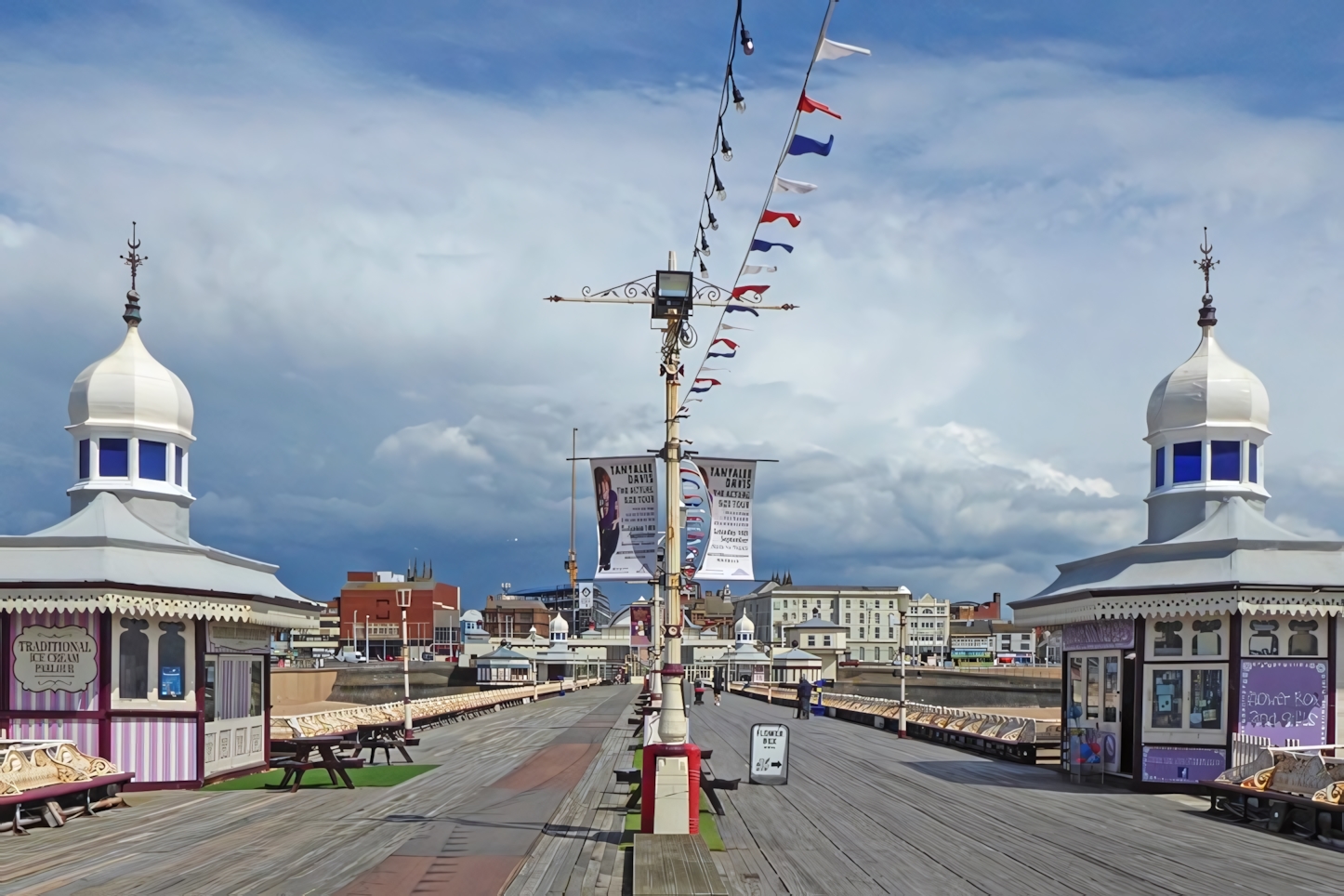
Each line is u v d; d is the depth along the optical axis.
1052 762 24.11
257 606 19.91
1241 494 21.44
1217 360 22.02
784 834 14.69
